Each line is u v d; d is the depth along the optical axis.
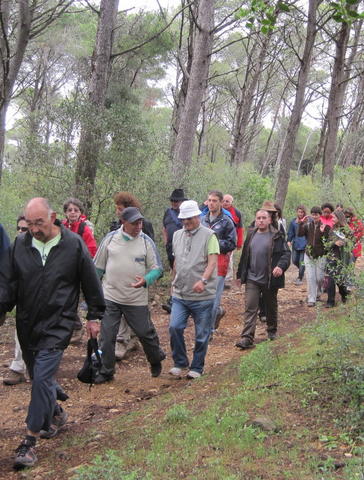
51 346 4.53
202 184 13.88
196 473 3.82
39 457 4.64
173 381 6.72
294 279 15.16
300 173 54.19
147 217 12.16
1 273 4.55
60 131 11.23
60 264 4.54
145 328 6.58
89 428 5.28
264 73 37.56
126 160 11.59
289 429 4.43
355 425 4.30
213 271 6.53
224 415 4.80
